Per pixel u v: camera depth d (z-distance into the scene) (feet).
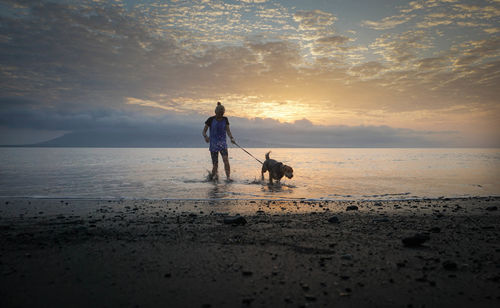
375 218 16.44
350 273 8.59
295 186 31.65
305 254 10.30
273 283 7.87
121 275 8.38
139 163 75.46
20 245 11.12
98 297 7.05
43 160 89.35
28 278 8.13
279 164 32.48
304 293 7.29
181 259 9.71
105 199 22.40
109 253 10.28
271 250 10.71
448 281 8.05
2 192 25.30
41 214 16.97
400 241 11.99
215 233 13.01
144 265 9.15
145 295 7.16
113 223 14.89
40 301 6.83
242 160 90.68
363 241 11.93
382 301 6.90
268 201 22.25
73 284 7.77
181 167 59.62
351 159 111.24
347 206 20.40
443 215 17.51
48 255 10.05
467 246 11.33
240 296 7.12
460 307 6.64
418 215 17.54
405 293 7.33
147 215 16.93
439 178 40.16
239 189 28.78
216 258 9.82
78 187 29.12
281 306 6.63
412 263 9.46
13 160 87.61
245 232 13.21
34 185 30.12
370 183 34.37
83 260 9.58
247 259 9.74
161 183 32.83
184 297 7.06
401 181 36.52
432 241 12.02
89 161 85.46
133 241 11.74
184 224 14.75
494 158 125.49
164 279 8.11
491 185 32.78
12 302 6.75
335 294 7.24
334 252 10.53
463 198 24.25
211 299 6.97
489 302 6.86
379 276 8.38
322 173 47.78
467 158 124.77
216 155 36.94
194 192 26.55
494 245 11.48
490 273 8.62
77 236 12.41
